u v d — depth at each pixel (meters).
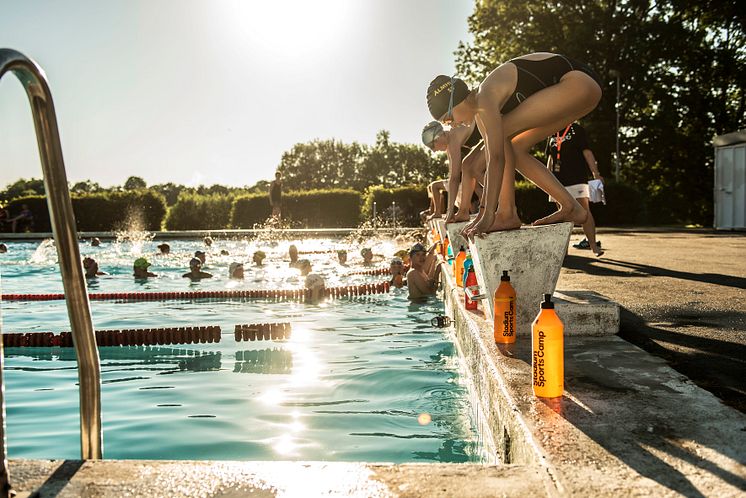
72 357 5.40
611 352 3.28
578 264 8.12
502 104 3.76
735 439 2.02
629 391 2.60
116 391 4.21
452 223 6.01
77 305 1.85
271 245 19.88
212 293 8.95
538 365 2.54
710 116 34.81
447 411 3.67
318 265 13.28
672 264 7.96
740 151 17.97
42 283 10.58
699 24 31.89
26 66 1.54
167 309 7.87
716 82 34.25
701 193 36.69
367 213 29.55
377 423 3.45
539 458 1.89
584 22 30.27
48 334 5.86
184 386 4.32
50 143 1.70
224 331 6.35
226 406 3.80
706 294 5.28
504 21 31.56
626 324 4.04
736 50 32.47
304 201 29.77
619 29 30.53
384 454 2.95
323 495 1.61
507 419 2.49
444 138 7.04
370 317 7.14
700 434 2.08
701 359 3.11
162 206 29.38
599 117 31.75
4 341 5.85
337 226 29.73
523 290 3.76
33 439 3.27
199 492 1.61
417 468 1.80
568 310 3.73
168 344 5.93
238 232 25.05
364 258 13.72
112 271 12.29
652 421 2.22
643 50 29.89
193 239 23.97
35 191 29.27
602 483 1.69
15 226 25.83
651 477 1.73
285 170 109.31
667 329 3.86
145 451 3.02
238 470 1.76
